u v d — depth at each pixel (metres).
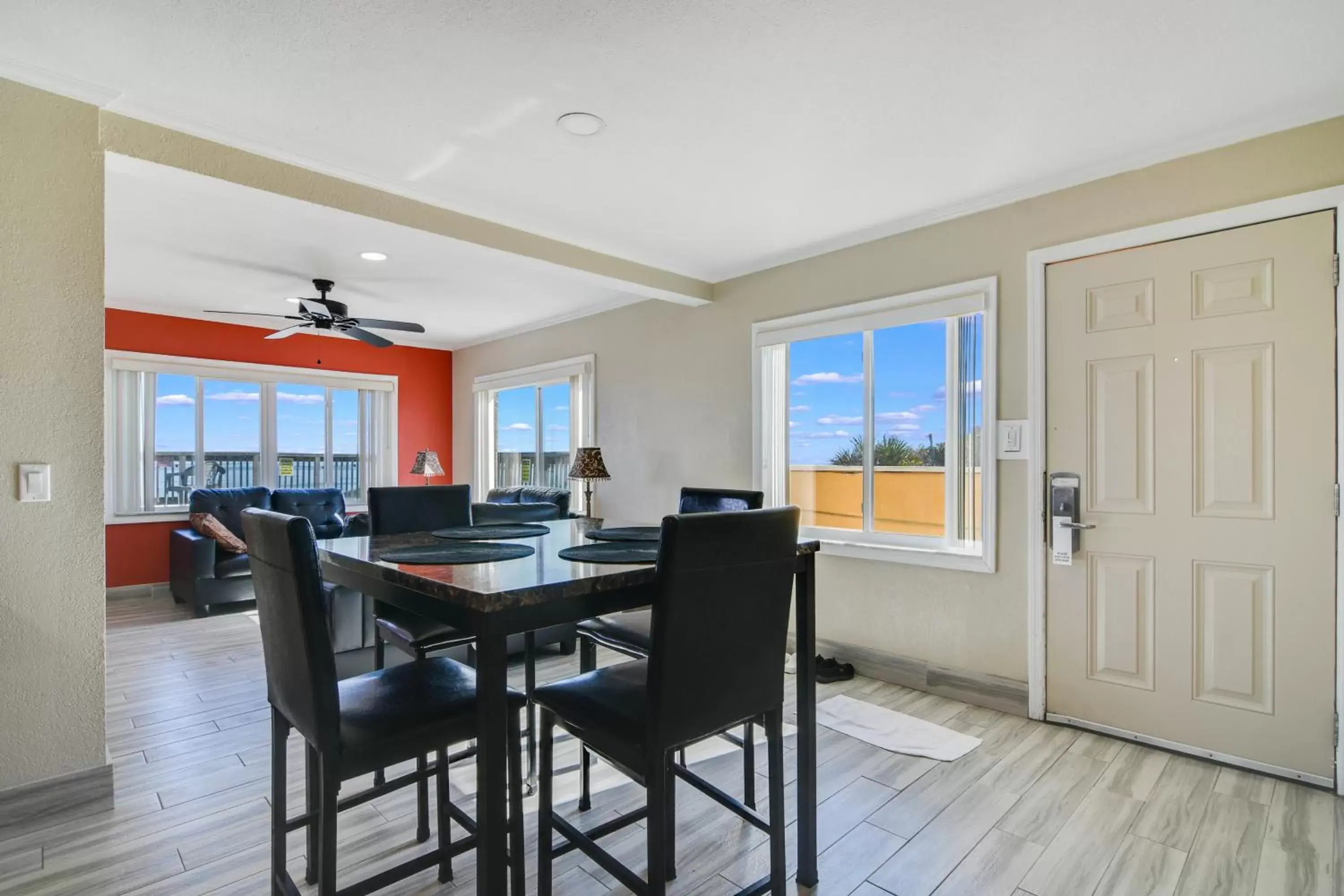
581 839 1.60
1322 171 2.28
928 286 3.32
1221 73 2.04
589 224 3.37
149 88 2.09
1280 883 1.79
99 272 2.12
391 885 1.74
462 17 1.77
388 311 5.45
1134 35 1.86
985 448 3.10
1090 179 2.78
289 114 2.26
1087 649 2.80
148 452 5.48
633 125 2.36
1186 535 2.56
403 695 1.61
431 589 1.40
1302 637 2.33
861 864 1.89
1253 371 2.42
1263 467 2.40
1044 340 2.92
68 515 2.07
